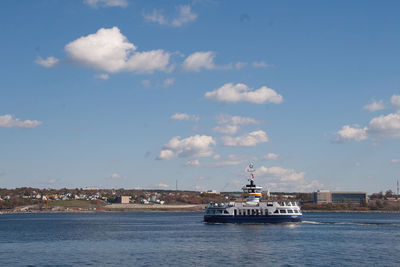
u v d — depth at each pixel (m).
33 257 112.69
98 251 122.56
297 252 116.19
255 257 108.75
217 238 147.25
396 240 144.62
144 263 102.25
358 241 140.75
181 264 100.50
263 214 188.38
